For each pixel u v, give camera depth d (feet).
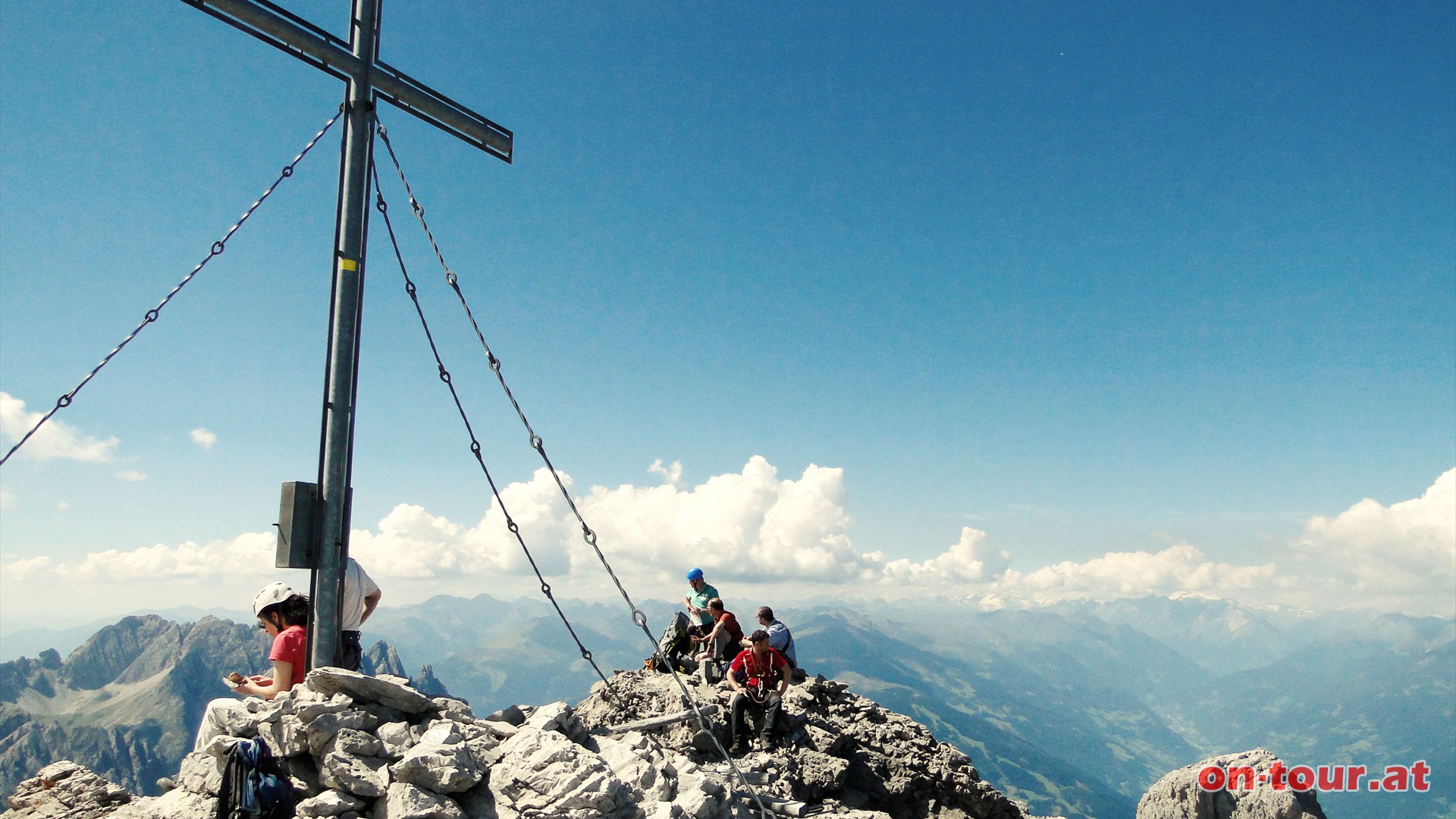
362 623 32.40
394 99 34.24
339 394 31.63
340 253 32.17
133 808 25.62
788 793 40.09
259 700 28.40
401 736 26.50
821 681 57.36
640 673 55.93
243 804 20.85
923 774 49.96
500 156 37.83
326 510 30.99
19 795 27.61
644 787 29.25
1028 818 50.98
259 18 29.50
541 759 27.12
